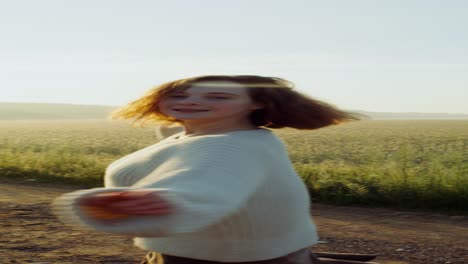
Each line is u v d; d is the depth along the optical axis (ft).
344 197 37.24
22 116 421.18
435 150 97.25
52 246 23.27
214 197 6.15
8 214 30.42
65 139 129.49
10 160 53.93
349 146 105.91
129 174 7.25
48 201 35.73
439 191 35.45
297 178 7.37
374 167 47.16
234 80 7.47
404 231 28.48
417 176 39.73
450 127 213.25
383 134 154.20
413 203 35.76
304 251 7.48
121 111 8.00
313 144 112.37
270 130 7.54
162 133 8.40
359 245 25.22
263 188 6.92
